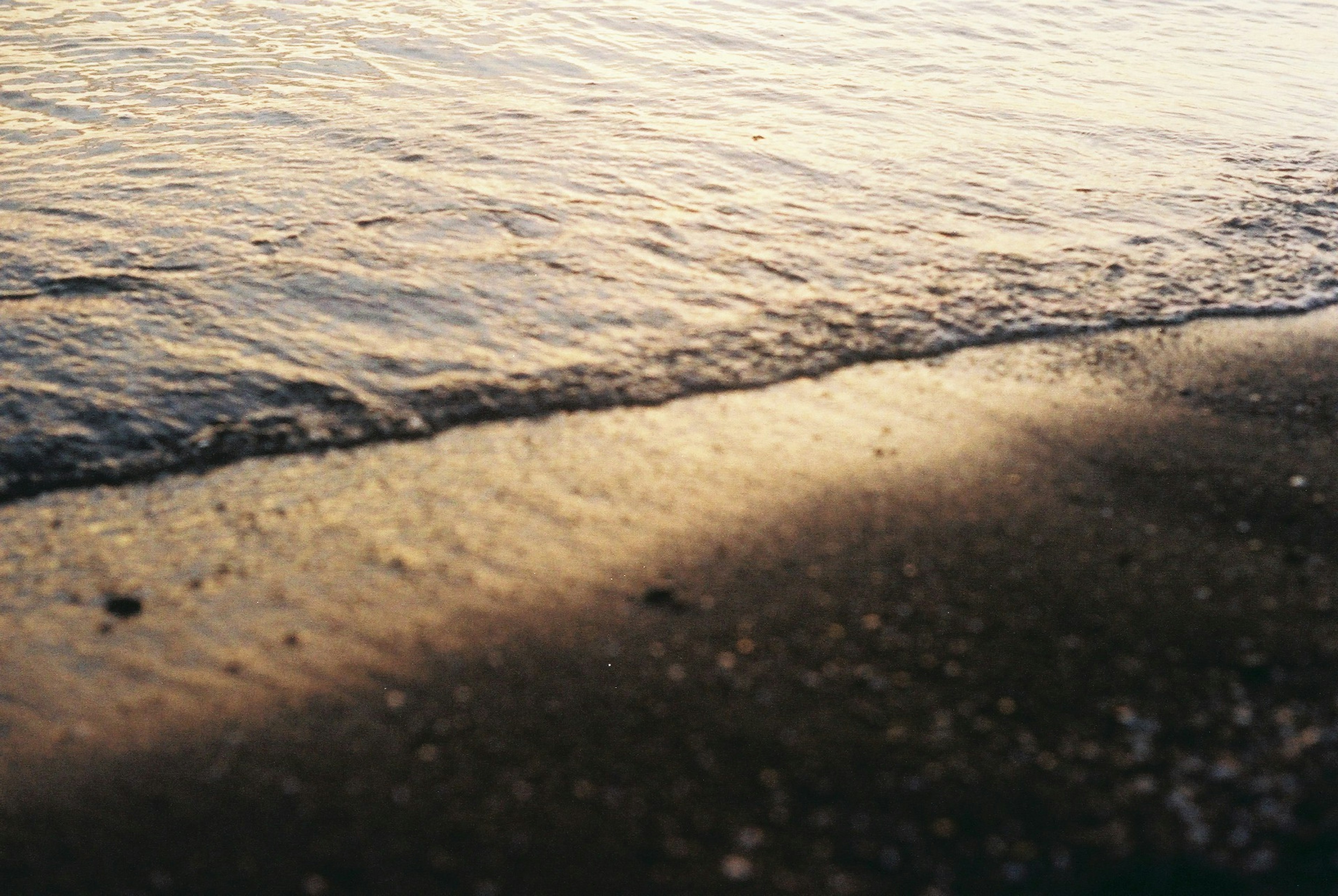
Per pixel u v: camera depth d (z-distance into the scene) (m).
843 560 2.46
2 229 3.88
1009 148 4.88
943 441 2.88
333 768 1.97
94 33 6.13
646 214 4.08
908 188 4.40
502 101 5.24
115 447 2.83
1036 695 2.10
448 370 3.14
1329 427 2.96
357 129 4.84
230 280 3.57
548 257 3.75
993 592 2.35
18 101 5.13
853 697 2.10
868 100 5.44
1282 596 2.35
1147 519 2.59
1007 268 3.78
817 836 1.84
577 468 2.78
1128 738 2.01
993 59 6.27
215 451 2.83
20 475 2.73
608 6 6.86
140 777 1.97
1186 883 1.77
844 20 6.86
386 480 2.73
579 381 3.11
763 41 6.36
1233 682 2.13
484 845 1.83
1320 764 1.96
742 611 2.31
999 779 1.94
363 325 3.34
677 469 2.77
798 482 2.72
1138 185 4.54
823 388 3.12
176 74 5.52
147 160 4.50
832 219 4.09
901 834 1.85
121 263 3.67
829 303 3.52
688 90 5.49
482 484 2.72
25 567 2.46
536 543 2.52
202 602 2.36
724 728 2.04
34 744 2.04
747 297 3.54
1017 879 1.78
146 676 2.18
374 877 1.79
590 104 5.24
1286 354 3.34
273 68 5.63
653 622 2.29
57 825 1.88
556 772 1.96
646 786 1.93
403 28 6.32
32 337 3.24
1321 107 5.72
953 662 2.18
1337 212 4.36
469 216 4.02
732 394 3.08
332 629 2.28
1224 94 5.86
